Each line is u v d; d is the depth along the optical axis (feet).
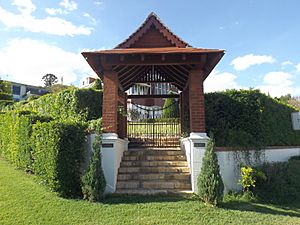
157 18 26.35
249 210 19.04
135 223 16.17
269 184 23.38
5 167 31.27
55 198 20.36
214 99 29.91
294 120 30.14
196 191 22.30
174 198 21.18
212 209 18.70
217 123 28.60
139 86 43.37
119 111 29.86
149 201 20.27
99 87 58.90
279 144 31.73
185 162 26.61
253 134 28.45
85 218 16.88
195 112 23.77
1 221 16.37
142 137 37.93
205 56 22.99
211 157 20.27
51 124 22.11
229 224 16.22
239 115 29.09
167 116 47.85
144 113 49.83
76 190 21.58
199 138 23.06
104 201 20.08
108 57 23.76
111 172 22.85
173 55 23.48
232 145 25.52
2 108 76.54
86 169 21.18
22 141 29.40
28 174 27.48
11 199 19.93
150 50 23.59
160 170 25.54
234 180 24.30
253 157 26.30
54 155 21.26
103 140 23.22
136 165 26.61
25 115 30.73
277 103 33.24
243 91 29.81
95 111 43.39
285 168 26.63
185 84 31.09
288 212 18.99
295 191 23.41
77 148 22.04
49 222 16.31
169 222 16.35
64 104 43.39
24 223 16.16
